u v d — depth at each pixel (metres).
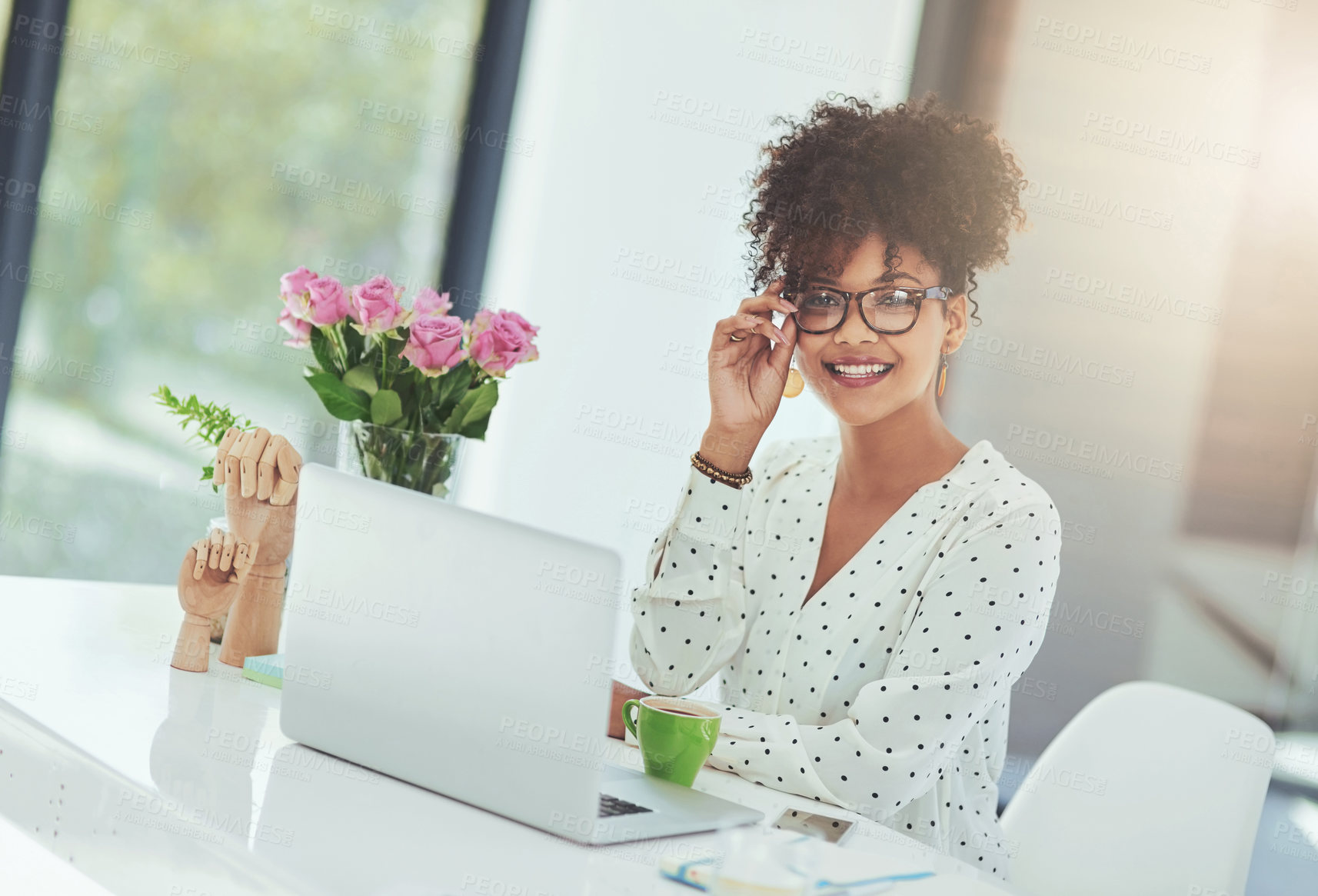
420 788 1.01
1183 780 1.54
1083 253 2.35
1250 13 2.21
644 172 2.90
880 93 2.57
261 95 2.71
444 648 0.98
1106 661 2.30
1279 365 2.18
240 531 1.31
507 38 3.09
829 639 1.54
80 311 2.49
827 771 1.28
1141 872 1.53
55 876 1.29
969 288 1.68
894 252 1.57
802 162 1.69
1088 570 2.33
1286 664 2.16
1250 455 2.20
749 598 1.67
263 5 2.69
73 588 1.68
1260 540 2.19
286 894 0.78
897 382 1.57
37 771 1.03
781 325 1.75
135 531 2.60
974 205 1.59
